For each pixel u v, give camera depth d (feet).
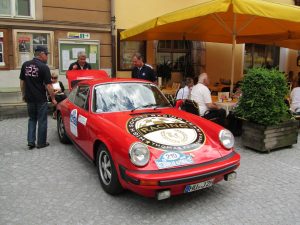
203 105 21.81
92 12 32.37
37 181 14.75
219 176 12.34
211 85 38.65
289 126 20.03
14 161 17.37
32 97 19.03
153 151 11.78
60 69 31.37
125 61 35.63
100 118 14.56
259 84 18.89
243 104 20.03
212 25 29.35
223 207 12.54
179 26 28.91
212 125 14.02
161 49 38.65
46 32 30.22
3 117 27.81
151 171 11.21
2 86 29.17
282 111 19.26
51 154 18.62
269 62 48.55
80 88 18.15
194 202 12.92
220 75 43.01
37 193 13.52
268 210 12.34
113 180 12.65
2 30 28.53
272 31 30.78
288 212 12.21
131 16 35.45
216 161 12.33
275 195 13.64
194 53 40.78
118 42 34.81
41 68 18.75
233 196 13.48
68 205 12.51
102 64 33.83
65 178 15.12
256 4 19.04
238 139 22.40
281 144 19.93
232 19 26.21
